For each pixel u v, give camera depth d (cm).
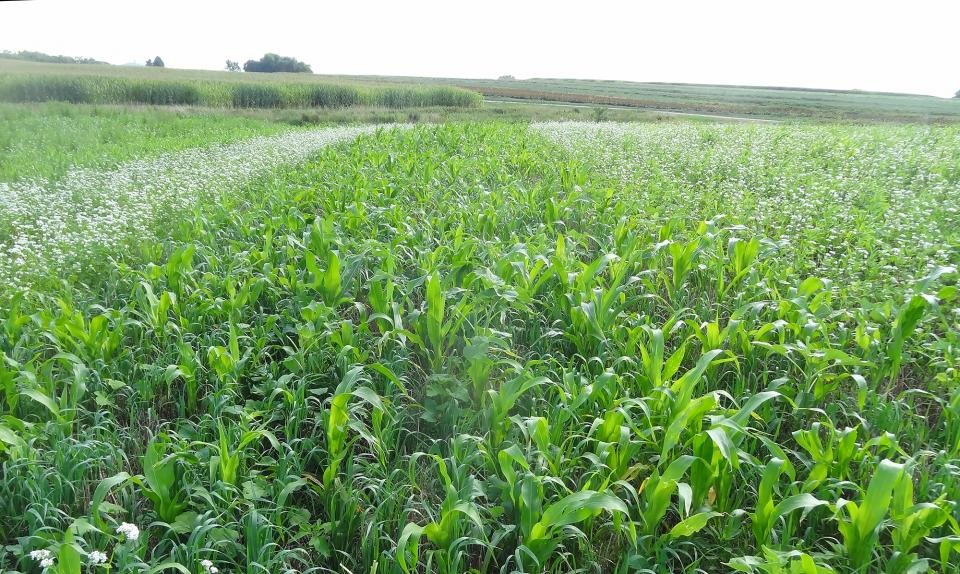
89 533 285
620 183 998
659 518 283
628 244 579
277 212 786
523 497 271
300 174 1090
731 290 571
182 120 2231
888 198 890
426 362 466
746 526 306
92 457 334
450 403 381
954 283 565
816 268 623
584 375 430
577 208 803
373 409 362
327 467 320
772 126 2138
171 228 766
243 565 284
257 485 316
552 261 493
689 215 793
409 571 263
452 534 272
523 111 3922
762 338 462
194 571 260
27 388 346
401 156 1231
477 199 885
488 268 529
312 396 398
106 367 410
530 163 1173
